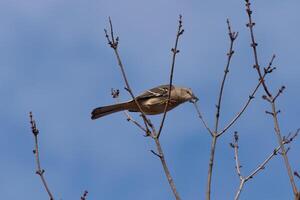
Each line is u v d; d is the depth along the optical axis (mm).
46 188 11297
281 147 11352
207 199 11484
